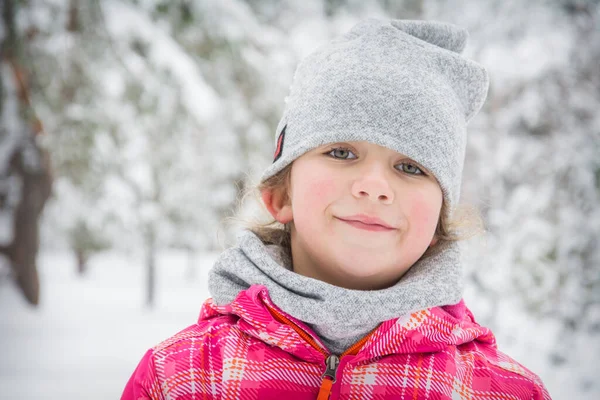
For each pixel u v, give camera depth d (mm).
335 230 908
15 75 4785
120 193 5566
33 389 4145
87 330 6359
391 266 920
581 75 4590
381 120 935
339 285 974
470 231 1212
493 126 4621
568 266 3773
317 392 881
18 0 4266
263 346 920
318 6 6879
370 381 883
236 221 1353
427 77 1000
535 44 4703
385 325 899
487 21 5020
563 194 4039
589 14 4652
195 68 5004
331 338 924
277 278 941
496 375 960
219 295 1023
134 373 970
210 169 6148
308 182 941
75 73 4637
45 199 6047
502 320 3852
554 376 3686
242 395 874
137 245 5891
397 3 6484
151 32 4809
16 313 6438
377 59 1004
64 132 4672
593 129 4336
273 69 5762
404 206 921
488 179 4344
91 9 4609
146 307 8734
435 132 958
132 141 4961
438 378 897
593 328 3811
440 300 925
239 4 5520
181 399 881
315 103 990
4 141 5477
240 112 5762
